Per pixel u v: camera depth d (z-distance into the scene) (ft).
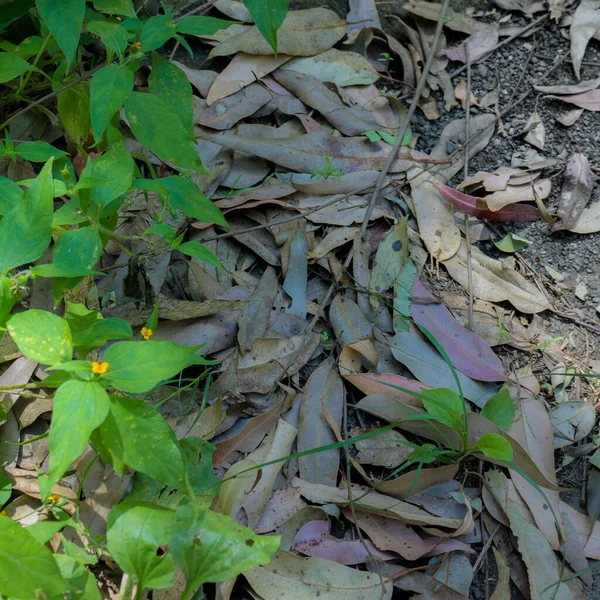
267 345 2.82
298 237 3.00
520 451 2.64
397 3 3.47
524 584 2.61
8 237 2.18
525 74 3.44
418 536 2.62
